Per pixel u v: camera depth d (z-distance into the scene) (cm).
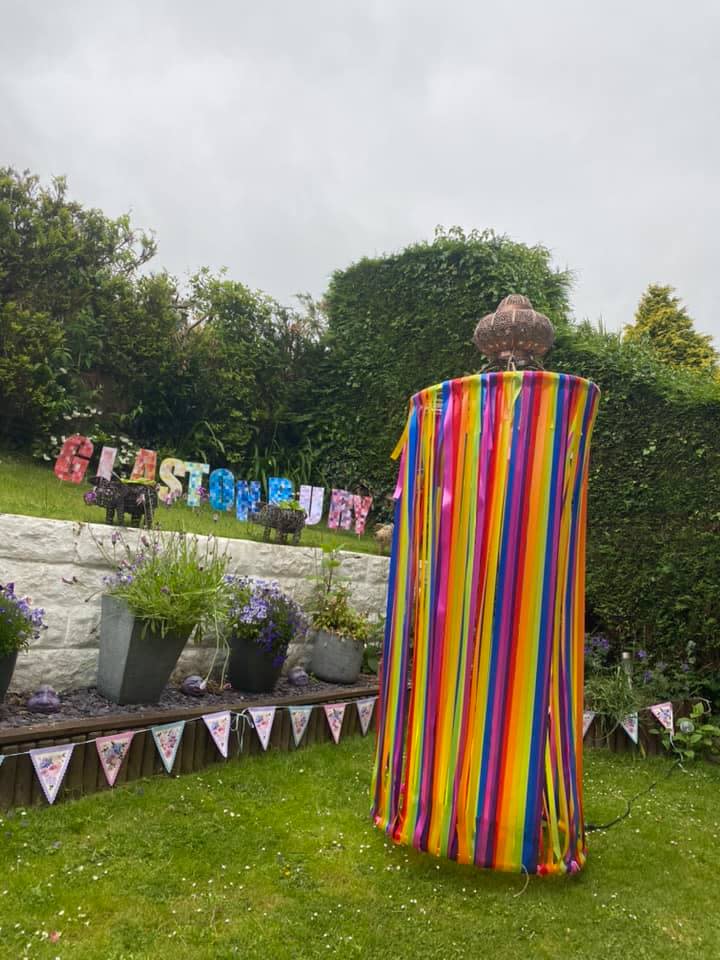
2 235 721
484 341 316
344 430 948
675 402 623
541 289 876
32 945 208
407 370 903
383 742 308
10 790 293
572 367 700
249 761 385
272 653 446
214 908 238
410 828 280
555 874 278
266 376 937
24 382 688
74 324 766
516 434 273
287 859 279
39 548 380
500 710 265
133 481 464
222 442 888
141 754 344
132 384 826
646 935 246
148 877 253
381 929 235
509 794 262
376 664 579
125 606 374
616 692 514
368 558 620
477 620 270
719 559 581
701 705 523
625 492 645
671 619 605
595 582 652
